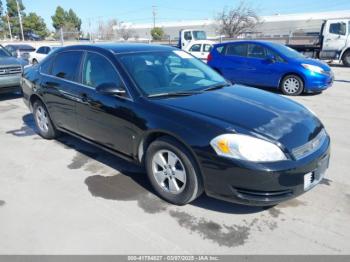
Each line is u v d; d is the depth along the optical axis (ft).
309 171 9.00
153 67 12.28
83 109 12.87
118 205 10.39
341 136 16.71
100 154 14.60
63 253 8.27
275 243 8.53
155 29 211.00
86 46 13.55
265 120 9.45
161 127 9.78
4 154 14.82
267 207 10.12
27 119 21.07
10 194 11.16
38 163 13.73
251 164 8.42
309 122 10.16
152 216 9.77
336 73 43.93
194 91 11.57
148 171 10.84
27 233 9.05
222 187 8.94
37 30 255.29
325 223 9.31
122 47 13.14
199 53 51.80
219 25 146.20
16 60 27.61
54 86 14.51
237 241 8.63
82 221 9.55
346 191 11.03
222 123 9.10
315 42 56.59
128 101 10.95
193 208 10.15
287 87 28.22
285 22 194.18
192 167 9.45
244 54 30.76
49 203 10.55
